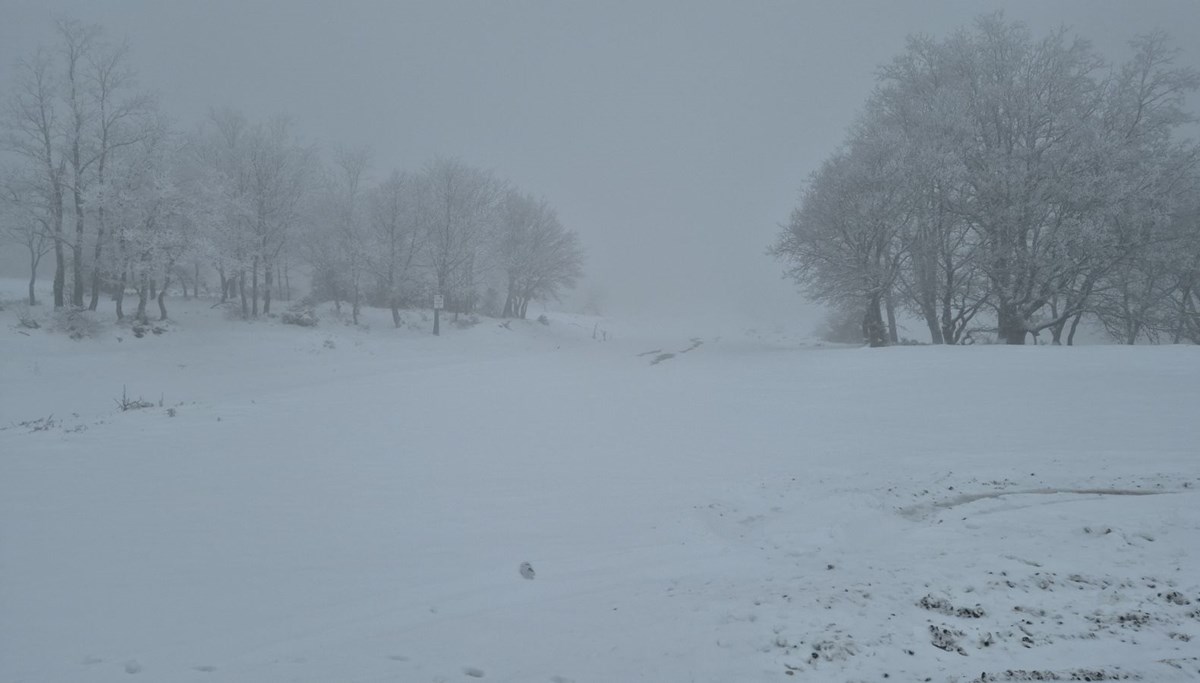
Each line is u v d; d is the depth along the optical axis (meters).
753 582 5.71
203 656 4.51
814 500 8.37
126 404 18.42
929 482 8.70
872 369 21.98
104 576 6.14
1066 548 5.77
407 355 36.41
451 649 4.50
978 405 15.09
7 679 4.16
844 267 32.78
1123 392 15.10
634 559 6.62
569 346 40.62
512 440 13.89
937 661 3.91
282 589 5.90
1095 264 29.00
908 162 31.00
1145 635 4.09
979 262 29.56
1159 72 30.91
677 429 14.95
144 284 33.38
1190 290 32.47
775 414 16.22
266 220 39.97
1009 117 30.44
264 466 11.23
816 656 4.05
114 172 32.88
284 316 39.47
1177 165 30.06
